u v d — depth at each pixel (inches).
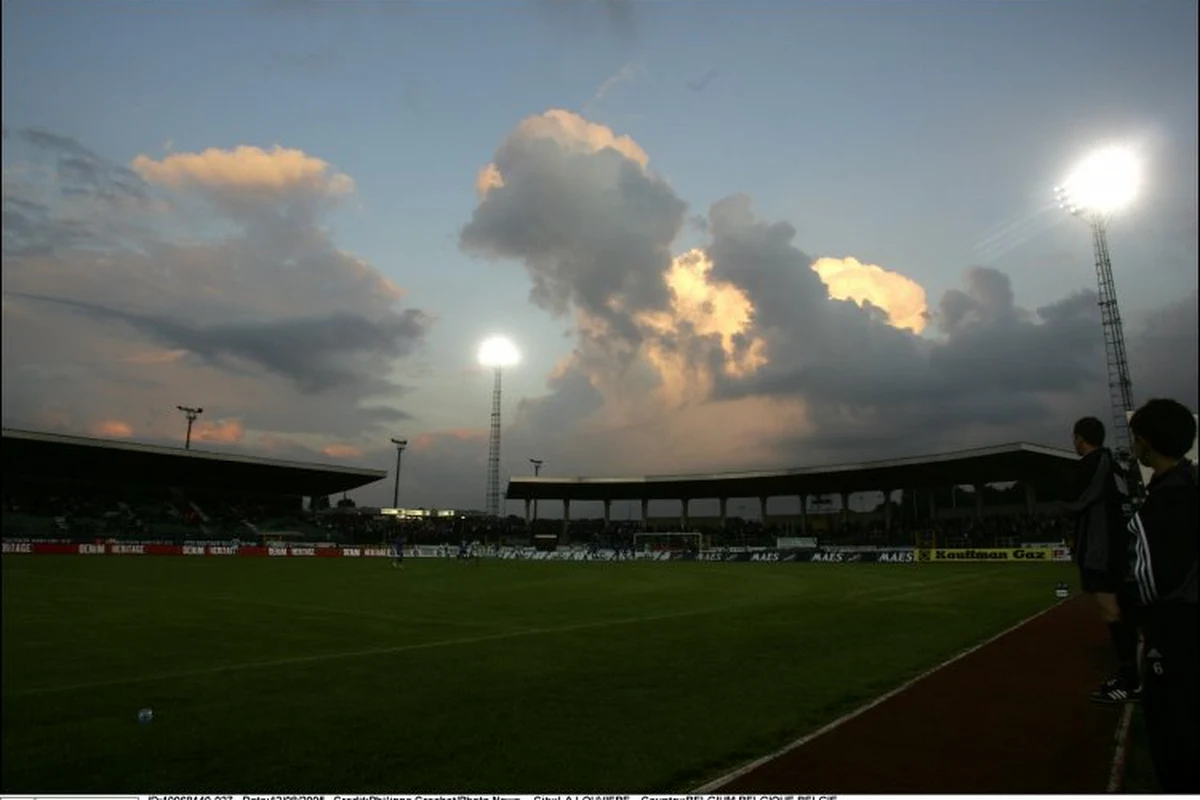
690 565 1808.6
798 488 2583.7
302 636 533.0
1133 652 287.1
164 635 539.5
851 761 224.2
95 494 2461.9
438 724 277.9
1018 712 278.1
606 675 370.6
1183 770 129.8
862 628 540.7
